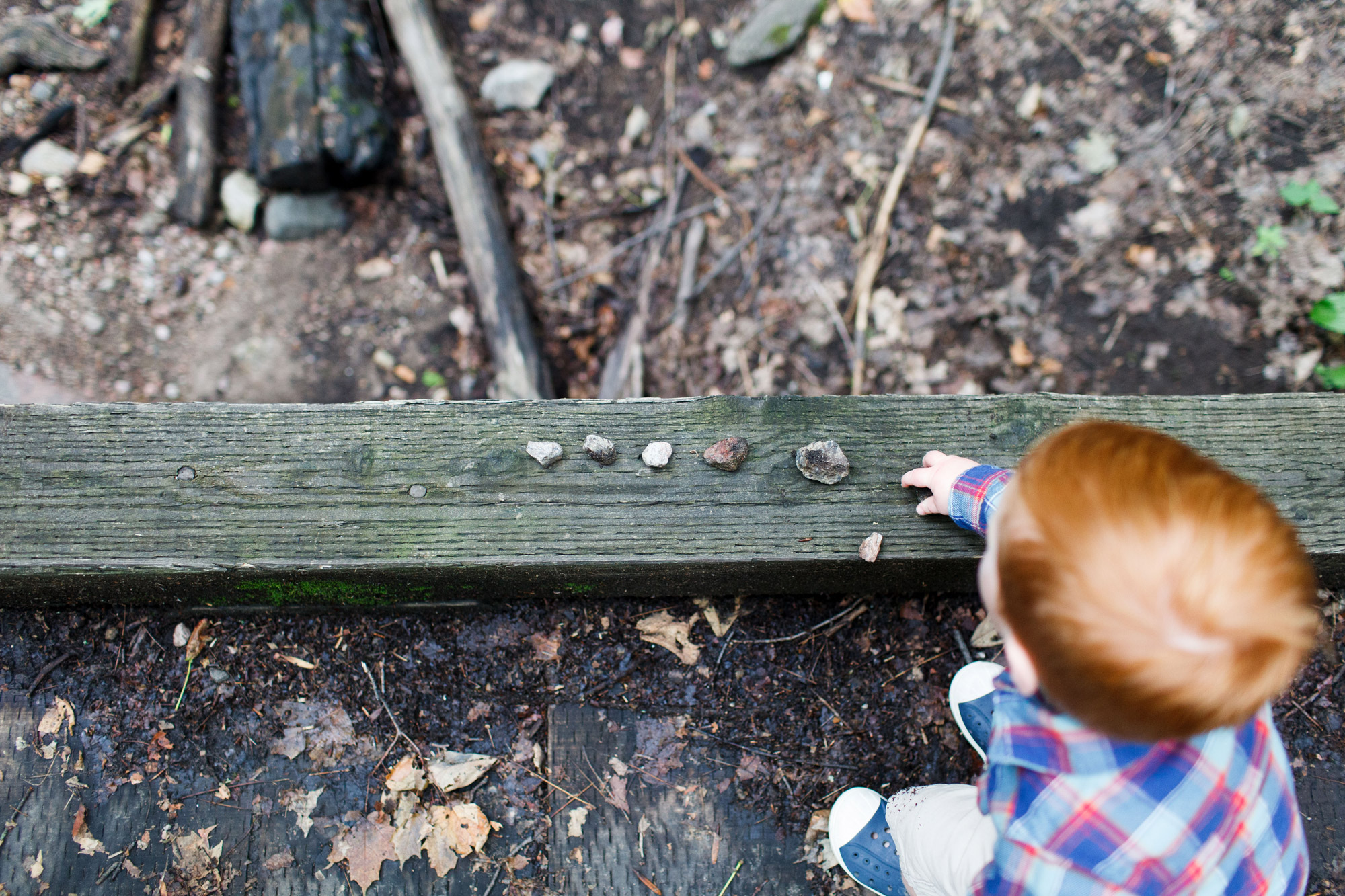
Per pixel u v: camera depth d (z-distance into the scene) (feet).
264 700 6.01
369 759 5.93
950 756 6.13
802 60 10.25
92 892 5.60
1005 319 9.23
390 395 9.33
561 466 5.36
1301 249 8.93
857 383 9.16
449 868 5.74
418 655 6.17
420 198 9.93
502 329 9.24
